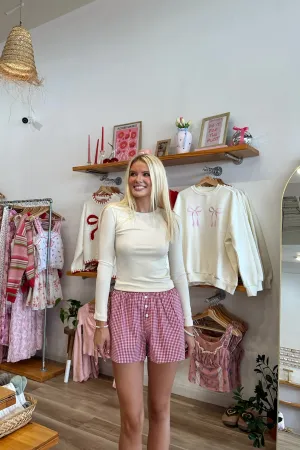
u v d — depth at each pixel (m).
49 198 3.44
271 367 2.44
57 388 2.85
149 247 1.61
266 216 2.50
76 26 3.58
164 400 1.63
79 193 3.51
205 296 2.73
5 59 2.43
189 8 2.90
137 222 1.65
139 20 3.17
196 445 2.08
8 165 4.07
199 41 2.84
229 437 2.17
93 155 3.41
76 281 3.45
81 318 2.96
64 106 3.64
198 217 2.55
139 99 3.14
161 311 1.60
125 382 1.57
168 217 1.68
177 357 1.58
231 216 2.36
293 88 2.44
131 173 1.70
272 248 2.47
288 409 2.18
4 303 3.14
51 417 2.36
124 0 3.26
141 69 3.14
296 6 2.45
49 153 3.73
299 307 2.21
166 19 3.02
